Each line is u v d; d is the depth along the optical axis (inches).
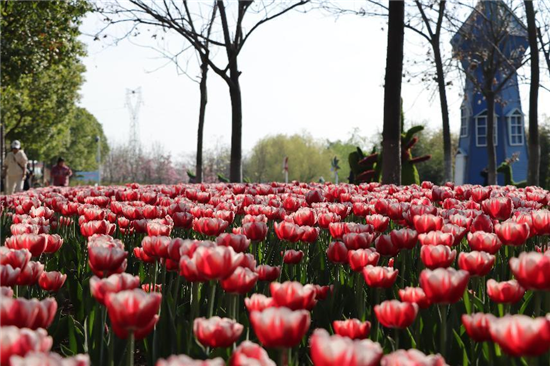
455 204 208.7
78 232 235.0
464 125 1792.6
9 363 55.3
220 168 2431.1
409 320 84.8
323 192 269.0
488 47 967.6
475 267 105.0
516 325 65.8
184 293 139.2
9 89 1165.7
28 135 1840.6
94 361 97.3
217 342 77.4
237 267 90.4
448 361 99.0
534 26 686.5
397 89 470.0
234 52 709.3
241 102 715.4
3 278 93.0
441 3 880.9
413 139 697.0
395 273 104.3
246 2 705.6
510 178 959.6
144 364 121.6
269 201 208.5
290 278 143.9
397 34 470.3
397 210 178.1
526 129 1763.0
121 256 100.0
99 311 98.6
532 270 83.8
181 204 187.2
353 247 129.4
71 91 1664.6
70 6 869.8
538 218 139.6
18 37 929.5
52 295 161.9
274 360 88.4
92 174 2864.2
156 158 2431.1
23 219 174.9
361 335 84.0
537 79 685.9
